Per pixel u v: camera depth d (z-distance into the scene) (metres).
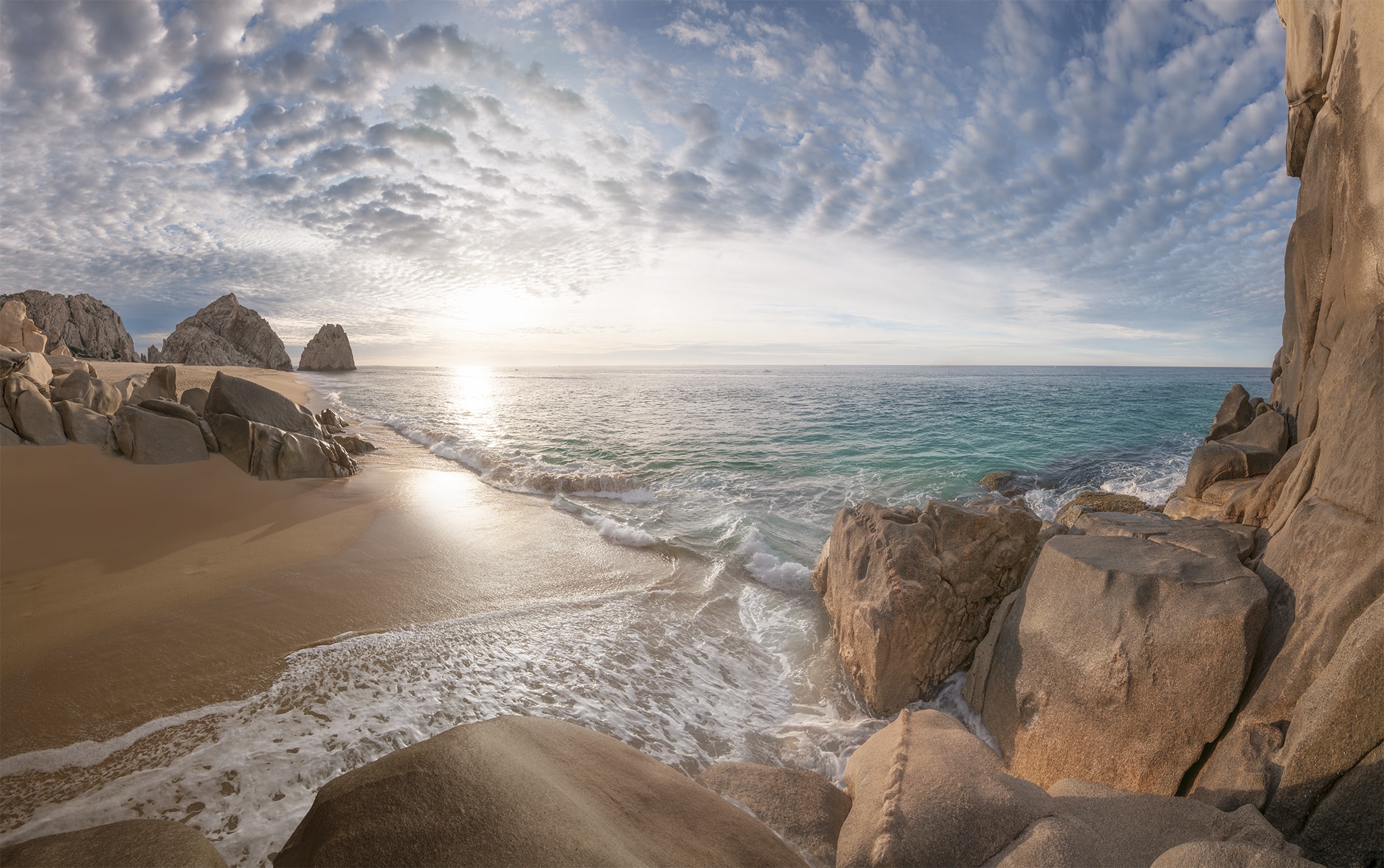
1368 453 3.89
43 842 2.37
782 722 5.11
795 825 3.54
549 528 9.66
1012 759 4.53
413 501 10.80
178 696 4.48
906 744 3.78
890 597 5.45
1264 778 3.34
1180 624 3.96
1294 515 4.38
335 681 4.83
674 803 3.04
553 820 2.43
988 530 5.85
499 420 25.20
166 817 3.31
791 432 21.36
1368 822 3.01
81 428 10.57
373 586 6.78
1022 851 2.92
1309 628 3.70
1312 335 6.70
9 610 5.74
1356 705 3.08
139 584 6.41
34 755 3.76
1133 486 13.40
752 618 6.98
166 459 10.62
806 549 9.20
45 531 7.71
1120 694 4.00
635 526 10.11
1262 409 9.54
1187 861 2.54
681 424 23.86
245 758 3.84
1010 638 4.97
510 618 6.34
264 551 7.61
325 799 2.54
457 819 2.39
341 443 15.45
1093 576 4.46
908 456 16.80
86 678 4.62
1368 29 4.86
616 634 6.25
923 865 2.94
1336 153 6.34
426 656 5.38
